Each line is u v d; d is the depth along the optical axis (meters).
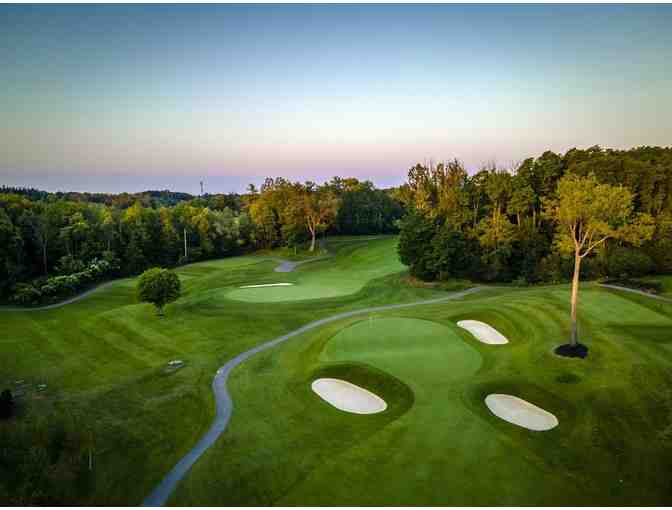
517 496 15.02
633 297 39.28
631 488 15.68
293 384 25.84
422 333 31.77
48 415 23.48
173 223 93.81
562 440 18.83
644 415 20.11
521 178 62.44
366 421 20.92
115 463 18.78
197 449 19.50
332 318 41.12
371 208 122.81
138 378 27.69
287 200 95.75
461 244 59.22
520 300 39.50
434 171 68.50
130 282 69.44
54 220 72.69
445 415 20.59
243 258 92.50
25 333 38.47
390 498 15.05
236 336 35.91
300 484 16.20
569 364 25.64
